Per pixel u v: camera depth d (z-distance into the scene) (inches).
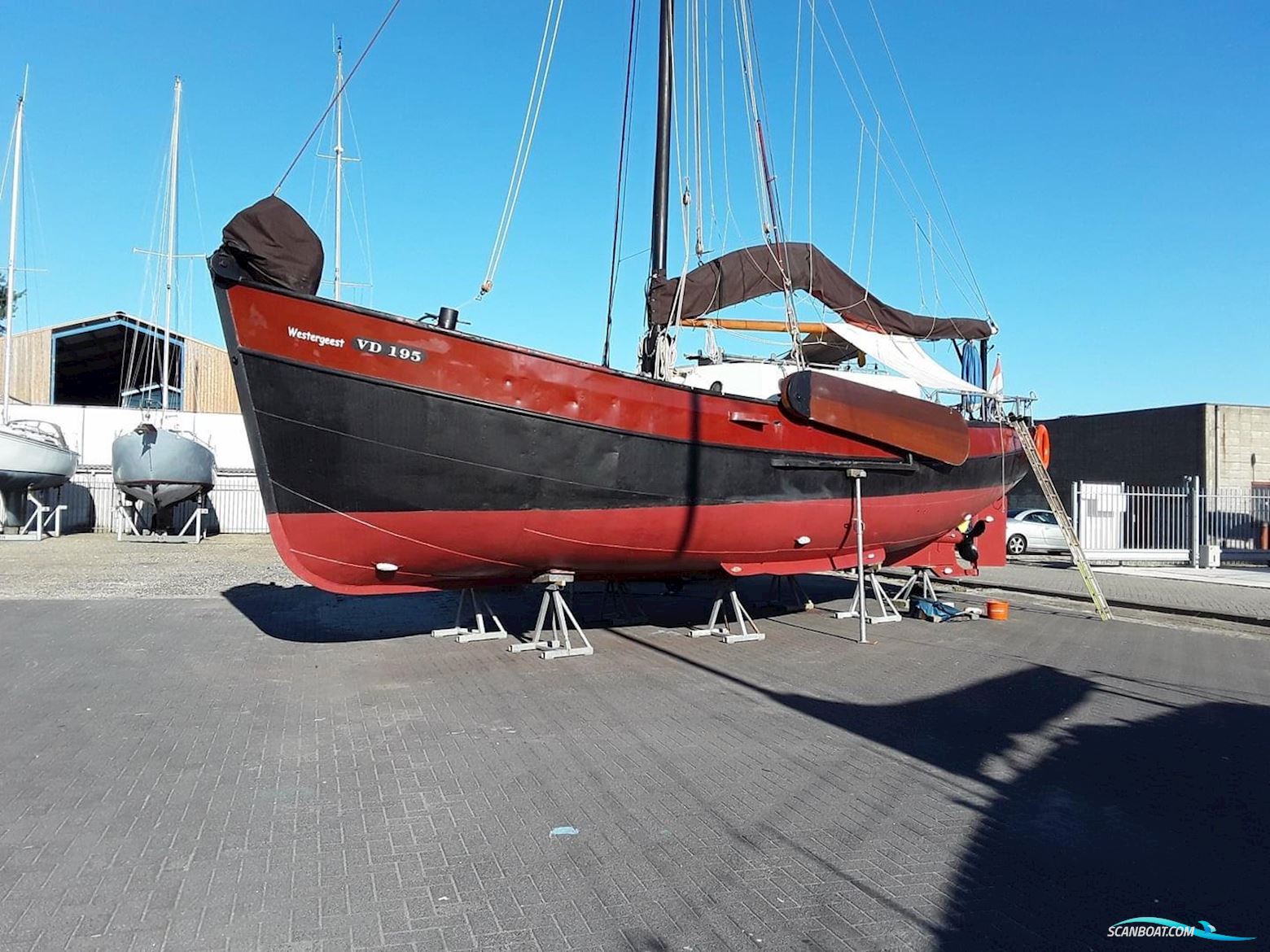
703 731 237.6
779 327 435.5
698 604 519.5
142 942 123.0
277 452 292.2
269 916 131.4
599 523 332.2
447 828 167.2
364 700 269.7
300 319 281.6
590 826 168.9
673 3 448.1
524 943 124.4
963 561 501.0
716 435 346.3
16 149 1119.0
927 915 134.3
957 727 243.8
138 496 1015.6
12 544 945.5
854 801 184.7
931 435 417.1
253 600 503.8
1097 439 1222.3
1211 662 349.4
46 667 312.7
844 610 493.0
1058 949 125.2
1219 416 1087.0
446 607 484.7
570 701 269.7
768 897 139.6
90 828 165.9
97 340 1424.7
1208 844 163.8
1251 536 944.3
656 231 446.3
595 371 315.9
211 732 232.2
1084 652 366.6
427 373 292.4
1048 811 179.8
